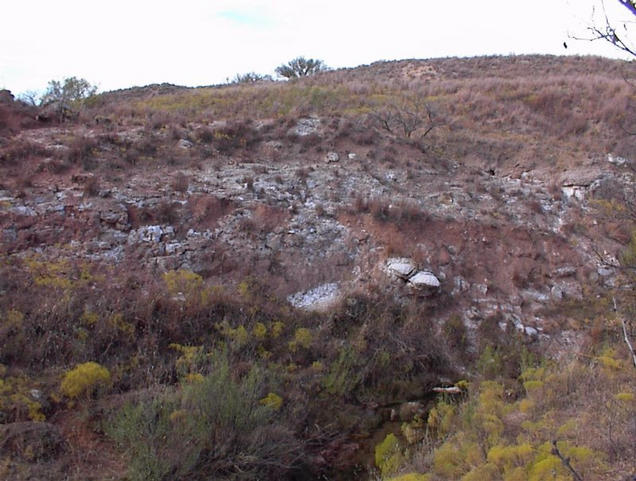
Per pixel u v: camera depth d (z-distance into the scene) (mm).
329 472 7684
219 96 22969
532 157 17375
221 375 7148
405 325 10734
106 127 15188
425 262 12117
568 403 7715
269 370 8914
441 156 16984
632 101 20406
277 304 10609
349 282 11531
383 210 12891
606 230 13617
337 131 16547
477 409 7695
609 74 27516
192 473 6484
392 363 10086
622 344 9836
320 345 9859
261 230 12062
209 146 15078
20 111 14703
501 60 33750
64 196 11492
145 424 6555
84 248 10492
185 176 13078
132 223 11328
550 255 12984
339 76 31969
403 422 8930
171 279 9961
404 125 17688
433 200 14008
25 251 10062
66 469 6496
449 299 11648
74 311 8797
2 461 6281
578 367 8859
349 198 13508
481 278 12242
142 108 18391
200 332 9414
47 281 9211
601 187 15047
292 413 8289
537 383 8133
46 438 6746
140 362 8531
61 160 12734
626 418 6652
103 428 7137
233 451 6859
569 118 20031
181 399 7270
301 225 12422
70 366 8070
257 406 7590
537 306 11906
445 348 10727
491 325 11305
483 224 13234
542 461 5359
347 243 12258
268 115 18219
